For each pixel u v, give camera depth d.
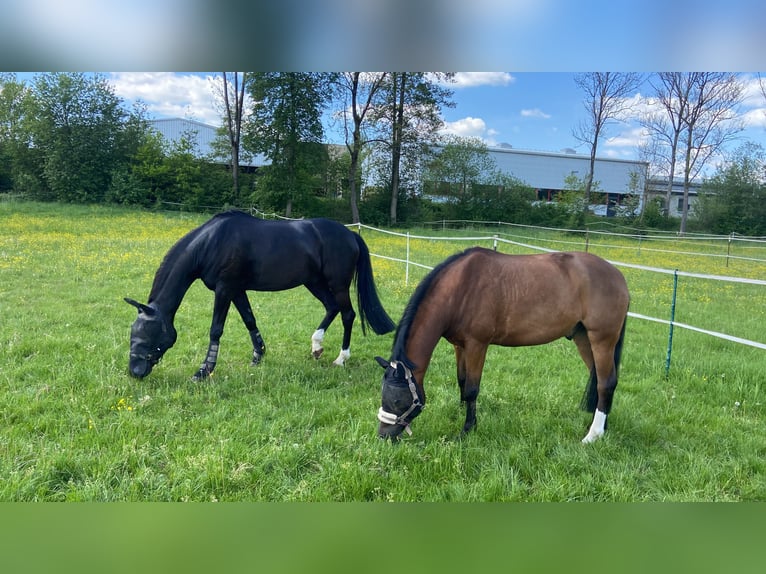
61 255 11.46
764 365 5.30
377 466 3.12
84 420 3.61
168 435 3.47
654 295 10.06
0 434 3.37
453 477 3.04
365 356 5.68
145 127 33.81
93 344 5.30
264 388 4.54
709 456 3.40
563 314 3.62
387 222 34.34
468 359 3.65
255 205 31.52
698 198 40.69
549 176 51.91
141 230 18.77
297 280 5.21
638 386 4.78
